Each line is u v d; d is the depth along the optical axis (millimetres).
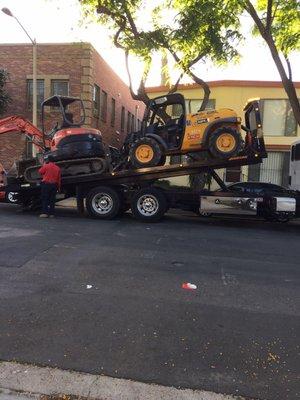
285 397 3781
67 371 4082
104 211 13383
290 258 8938
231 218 15336
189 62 17188
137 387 3861
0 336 4750
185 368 4203
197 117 12734
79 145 13578
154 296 6156
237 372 4160
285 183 24734
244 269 7836
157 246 9414
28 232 10445
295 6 15086
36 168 14031
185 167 12977
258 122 12578
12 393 3721
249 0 14680
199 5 14484
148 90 26141
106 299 5961
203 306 5852
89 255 8297
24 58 23219
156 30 16516
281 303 6090
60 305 5688
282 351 4613
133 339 4777
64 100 14703
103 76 26203
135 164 13148
